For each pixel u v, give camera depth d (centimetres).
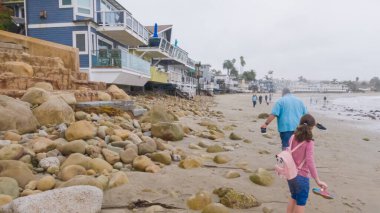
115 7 2691
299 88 19250
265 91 14975
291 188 386
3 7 2806
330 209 485
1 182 409
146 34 2925
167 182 525
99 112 943
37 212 337
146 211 418
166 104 2166
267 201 486
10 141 564
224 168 649
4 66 948
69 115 787
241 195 465
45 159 516
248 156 791
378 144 1297
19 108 673
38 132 682
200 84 6488
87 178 447
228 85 10888
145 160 586
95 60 2097
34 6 2130
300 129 385
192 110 2088
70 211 360
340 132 1688
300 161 381
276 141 1114
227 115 2381
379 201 538
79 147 568
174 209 432
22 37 1230
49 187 436
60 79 1095
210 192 498
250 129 1420
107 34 2353
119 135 718
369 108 4988
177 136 875
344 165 812
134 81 2347
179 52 4275
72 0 2078
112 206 423
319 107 5234
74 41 2088
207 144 857
